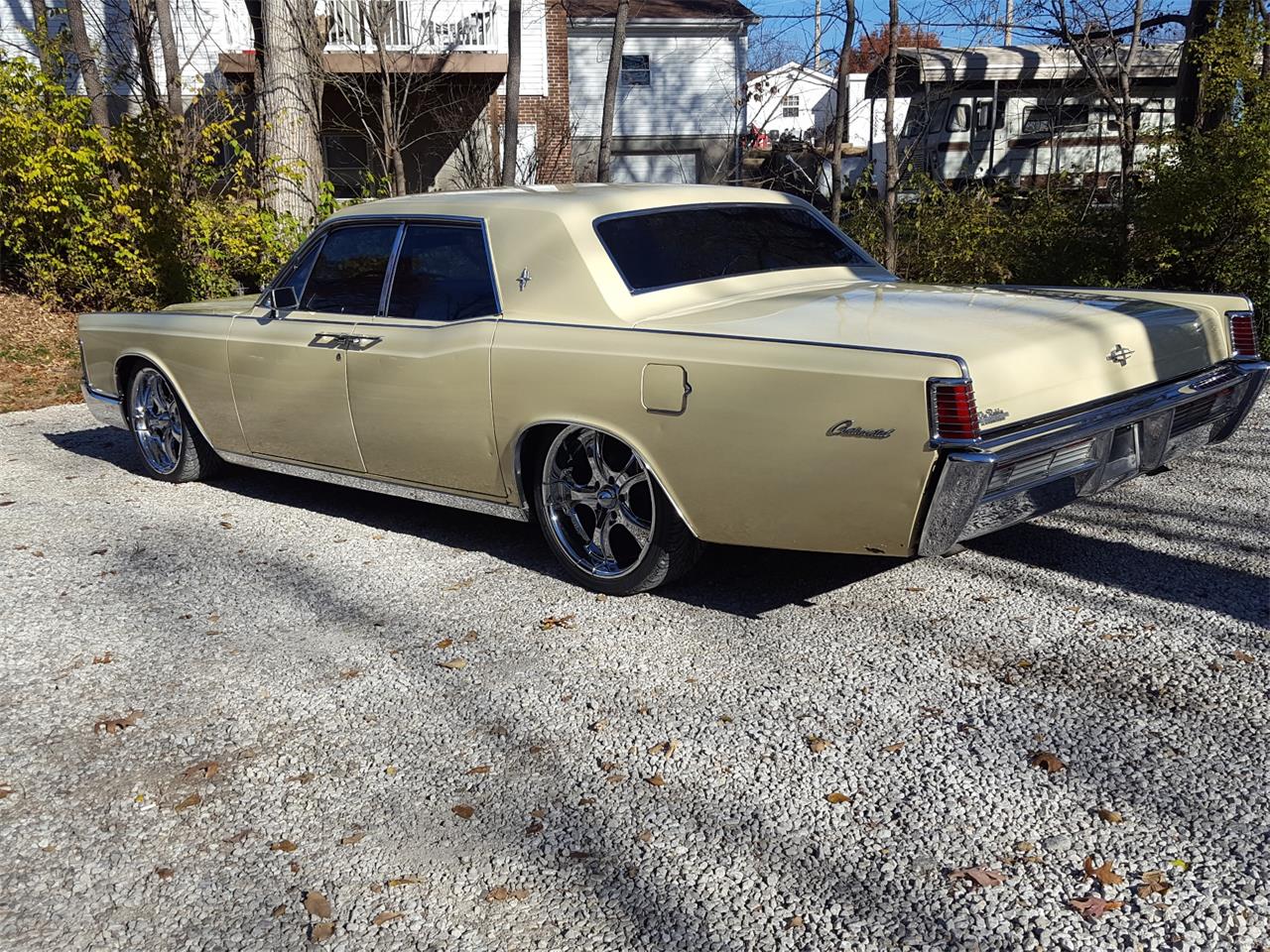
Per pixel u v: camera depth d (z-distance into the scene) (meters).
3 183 12.33
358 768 3.04
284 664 3.73
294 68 13.70
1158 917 2.26
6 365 10.75
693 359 3.63
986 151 20.81
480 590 4.36
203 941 2.34
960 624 3.80
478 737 3.18
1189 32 12.55
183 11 18.94
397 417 4.66
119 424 6.44
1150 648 3.54
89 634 4.05
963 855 2.51
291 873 2.57
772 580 4.30
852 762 2.94
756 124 28.34
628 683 3.48
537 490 4.32
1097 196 14.07
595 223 4.20
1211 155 9.67
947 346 3.29
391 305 4.73
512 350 4.14
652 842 2.62
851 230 13.55
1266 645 3.52
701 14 26.92
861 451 3.30
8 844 2.73
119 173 12.85
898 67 20.44
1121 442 3.66
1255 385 4.21
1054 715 3.13
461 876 2.53
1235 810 2.62
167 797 2.92
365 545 5.01
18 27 18.66
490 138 21.77
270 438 5.42
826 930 2.28
